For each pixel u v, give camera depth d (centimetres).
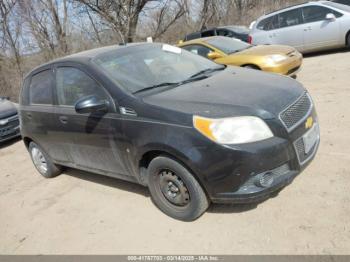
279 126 321
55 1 2064
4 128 832
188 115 328
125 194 453
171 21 2483
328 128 514
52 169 554
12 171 660
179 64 456
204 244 335
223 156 313
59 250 378
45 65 499
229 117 315
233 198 326
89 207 445
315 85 766
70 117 442
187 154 325
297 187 381
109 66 416
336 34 1047
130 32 2367
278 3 2605
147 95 373
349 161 411
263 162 312
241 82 383
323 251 296
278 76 409
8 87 1627
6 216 481
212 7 2667
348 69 838
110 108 386
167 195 374
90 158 450
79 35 2231
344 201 346
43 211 467
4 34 1822
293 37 1127
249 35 1238
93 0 2217
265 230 333
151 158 374
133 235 371
